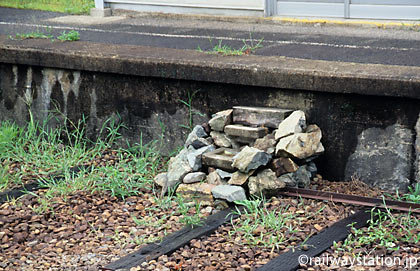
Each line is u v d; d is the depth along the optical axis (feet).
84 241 19.89
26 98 29.48
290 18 36.88
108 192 23.39
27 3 45.42
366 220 20.08
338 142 23.16
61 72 28.37
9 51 28.99
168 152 26.71
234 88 24.70
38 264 18.47
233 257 18.30
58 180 24.56
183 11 40.09
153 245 19.07
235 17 38.17
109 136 27.99
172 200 22.56
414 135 21.91
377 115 22.36
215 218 20.79
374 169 22.75
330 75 22.54
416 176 22.11
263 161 21.95
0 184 24.41
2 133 28.09
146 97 26.73
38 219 21.27
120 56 26.53
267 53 28.09
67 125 28.84
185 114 26.00
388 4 34.91
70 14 42.16
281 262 17.67
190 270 17.63
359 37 31.78
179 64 25.31
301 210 21.07
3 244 19.72
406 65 24.93
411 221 19.97
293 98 23.62
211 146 23.63
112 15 41.93
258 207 21.36
